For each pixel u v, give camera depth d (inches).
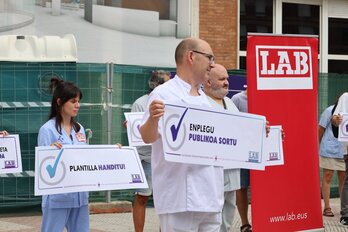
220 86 315.6
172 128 199.6
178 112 200.8
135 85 484.4
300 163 316.5
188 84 211.2
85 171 268.1
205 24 636.1
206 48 209.5
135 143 350.0
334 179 581.6
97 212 468.4
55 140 269.9
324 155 472.7
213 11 639.1
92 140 471.2
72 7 578.6
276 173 309.4
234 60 652.7
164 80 373.4
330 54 721.6
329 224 438.9
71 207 268.4
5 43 476.7
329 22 719.7
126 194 483.8
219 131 212.2
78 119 467.8
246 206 376.5
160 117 193.8
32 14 564.1
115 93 478.0
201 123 206.8
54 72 463.2
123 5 597.9
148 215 469.7
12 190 456.8
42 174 259.9
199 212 204.5
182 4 620.4
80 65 469.1
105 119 474.0
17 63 455.8
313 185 320.8
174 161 199.8
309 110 319.0
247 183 371.9
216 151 211.8
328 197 474.3
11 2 557.3
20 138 455.5
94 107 471.8
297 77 314.3
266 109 305.4
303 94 316.5
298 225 315.6
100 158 271.0
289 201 313.3
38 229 407.2
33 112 457.4
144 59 605.9
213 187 207.6
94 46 586.9
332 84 582.6
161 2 612.4
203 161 206.5
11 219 448.1
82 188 266.5
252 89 302.0
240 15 671.1
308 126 318.7
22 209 460.4
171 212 204.1
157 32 611.2
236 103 375.6
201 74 210.1
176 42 618.8
